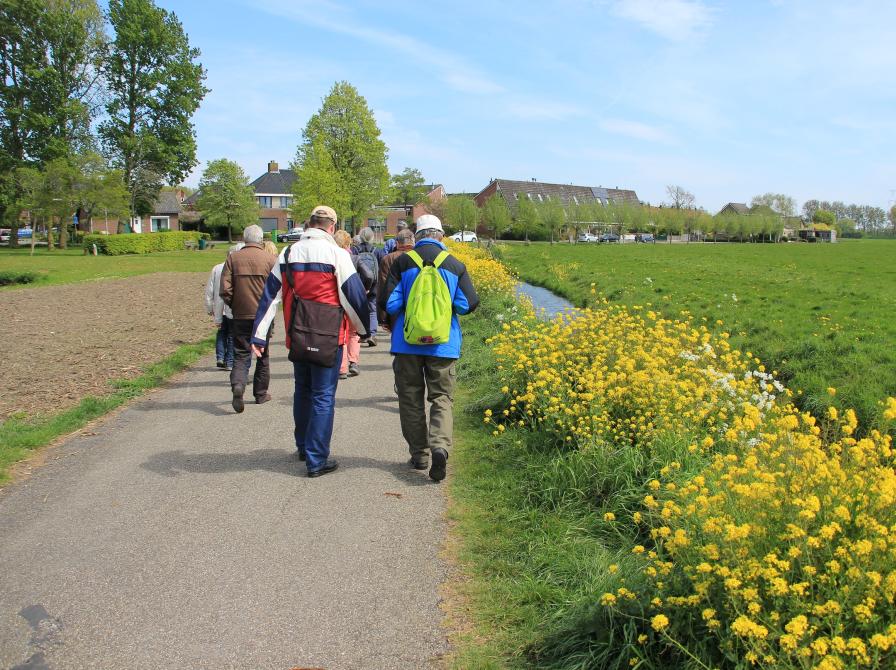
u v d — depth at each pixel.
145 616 3.15
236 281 6.52
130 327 12.80
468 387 8.21
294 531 4.10
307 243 4.96
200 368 9.27
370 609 3.26
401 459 5.51
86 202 45.56
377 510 4.44
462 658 2.88
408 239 8.35
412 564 3.71
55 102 47.25
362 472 5.18
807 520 2.75
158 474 5.04
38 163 46.41
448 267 5.00
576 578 3.41
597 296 20.38
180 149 50.72
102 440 5.87
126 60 49.00
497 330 11.16
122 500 4.53
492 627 3.12
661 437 4.78
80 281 24.52
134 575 3.53
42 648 2.89
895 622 2.31
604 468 4.57
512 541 3.96
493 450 5.64
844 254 50.84
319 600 3.33
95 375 8.33
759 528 2.79
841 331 12.25
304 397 5.34
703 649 2.54
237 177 69.38
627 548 3.77
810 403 7.94
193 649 2.91
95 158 44.94
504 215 75.75
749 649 2.39
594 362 6.09
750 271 30.06
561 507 4.37
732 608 2.57
